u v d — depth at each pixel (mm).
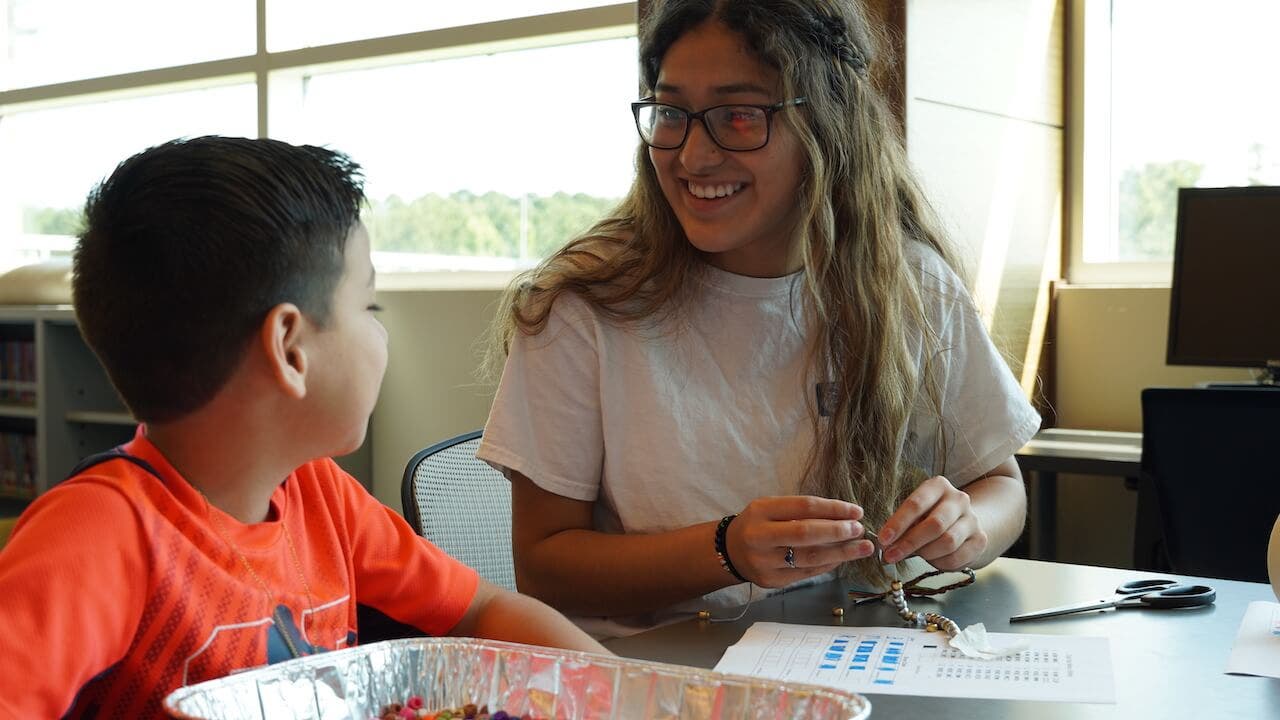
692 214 1403
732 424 1450
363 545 1060
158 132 4352
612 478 1454
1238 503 2258
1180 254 2822
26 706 707
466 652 819
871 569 1347
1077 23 3215
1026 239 3053
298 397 879
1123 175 3205
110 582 776
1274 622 1154
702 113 1379
